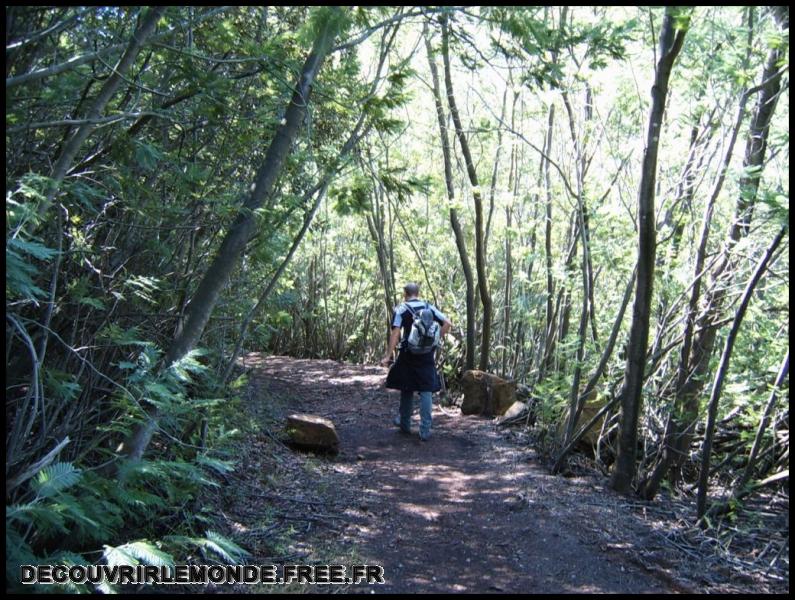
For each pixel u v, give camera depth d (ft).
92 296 11.44
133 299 12.15
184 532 11.48
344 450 19.67
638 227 14.88
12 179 8.69
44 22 9.72
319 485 15.81
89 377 11.02
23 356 10.64
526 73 14.17
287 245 15.98
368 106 14.85
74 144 9.17
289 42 15.11
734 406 16.63
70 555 8.58
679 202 17.07
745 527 14.05
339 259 42.14
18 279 8.12
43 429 9.53
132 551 8.79
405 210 31.71
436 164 33.30
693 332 15.34
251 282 17.84
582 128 18.86
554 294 24.04
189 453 13.06
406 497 15.65
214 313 15.85
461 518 14.32
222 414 14.39
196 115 12.85
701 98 16.42
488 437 21.71
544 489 16.05
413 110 29.63
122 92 12.42
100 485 9.25
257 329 18.97
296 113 13.64
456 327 30.50
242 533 12.37
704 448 13.94
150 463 9.81
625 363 17.02
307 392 28.37
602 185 20.10
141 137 12.35
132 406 9.87
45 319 9.63
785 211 12.28
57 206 9.95
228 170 15.05
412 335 21.25
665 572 11.76
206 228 14.73
